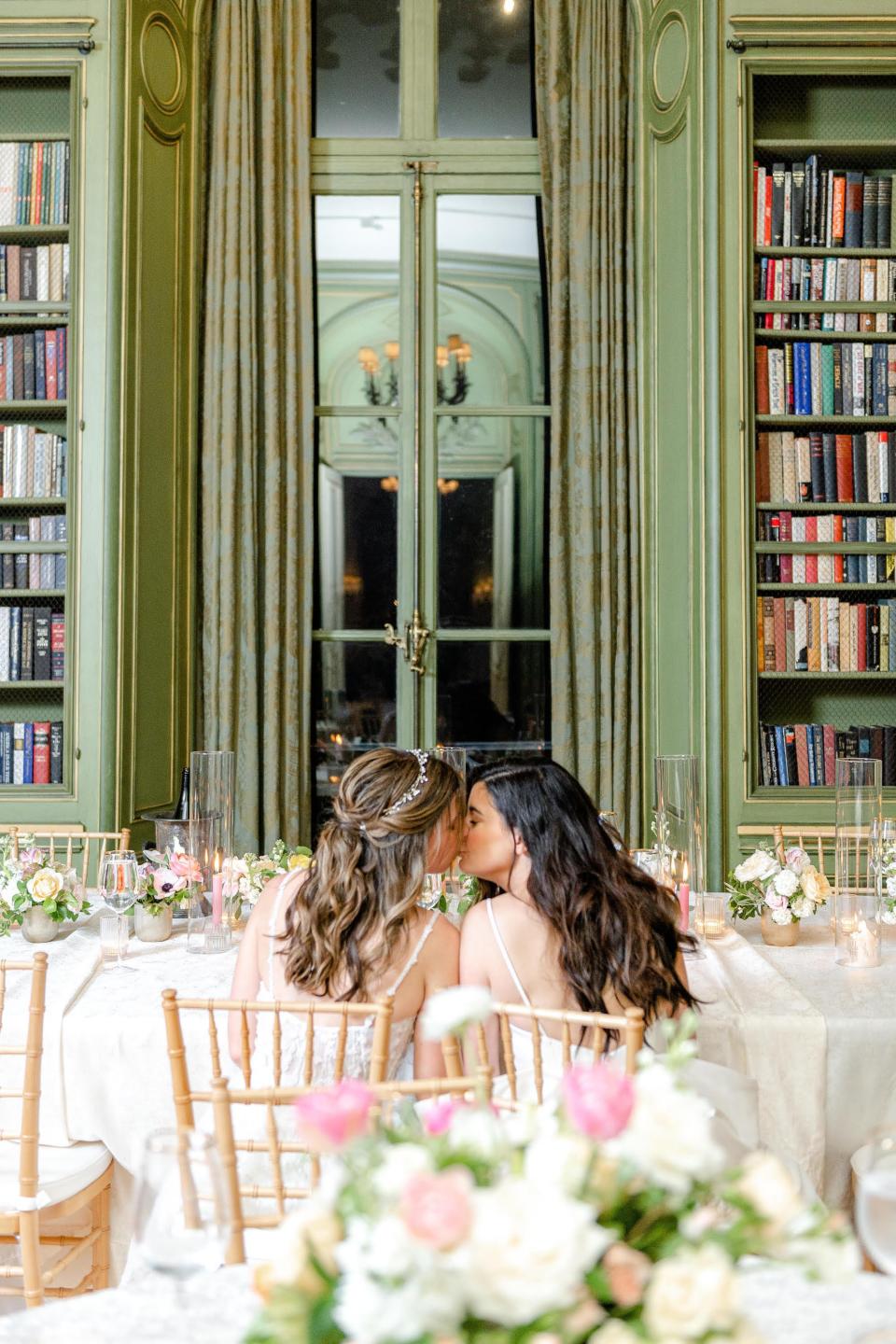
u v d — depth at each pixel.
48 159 4.70
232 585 4.96
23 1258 2.02
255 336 5.01
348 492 5.24
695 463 4.68
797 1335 1.12
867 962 2.64
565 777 2.10
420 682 5.20
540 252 5.27
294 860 3.04
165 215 4.82
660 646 4.96
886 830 2.77
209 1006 1.75
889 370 4.78
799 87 4.92
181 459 4.94
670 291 4.87
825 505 4.75
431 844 2.04
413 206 5.24
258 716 4.98
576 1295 0.76
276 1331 0.79
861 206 4.77
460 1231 0.71
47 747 4.71
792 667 4.78
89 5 4.55
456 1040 1.60
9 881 2.83
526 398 5.26
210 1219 0.99
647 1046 1.98
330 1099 0.85
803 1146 2.23
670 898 2.10
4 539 4.88
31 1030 2.00
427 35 5.25
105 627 4.54
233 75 5.01
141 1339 1.13
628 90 5.06
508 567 5.25
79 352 4.57
